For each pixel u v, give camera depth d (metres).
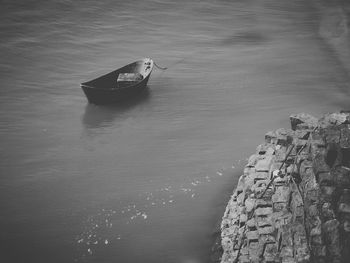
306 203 13.68
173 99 27.47
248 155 21.72
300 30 38.41
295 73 30.83
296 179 15.18
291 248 12.84
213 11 41.25
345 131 14.91
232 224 16.02
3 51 32.38
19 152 22.27
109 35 36.00
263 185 15.82
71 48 33.75
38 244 16.59
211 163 21.27
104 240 16.81
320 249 12.29
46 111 26.06
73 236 16.98
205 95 27.98
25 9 37.66
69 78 29.97
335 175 13.67
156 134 23.95
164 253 16.25
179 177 20.34
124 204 18.66
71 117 25.55
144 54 33.59
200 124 24.80
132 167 21.17
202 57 33.28
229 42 35.91
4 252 16.19
